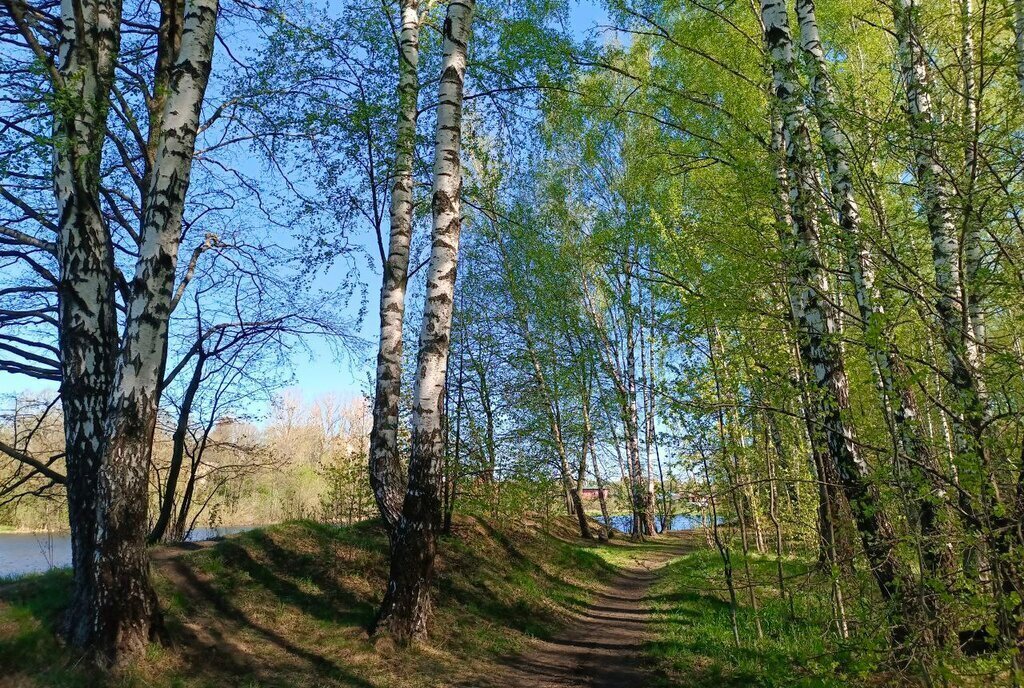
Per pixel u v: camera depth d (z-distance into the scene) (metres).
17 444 10.30
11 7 7.21
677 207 9.38
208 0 6.34
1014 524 3.96
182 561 7.62
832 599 5.75
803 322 5.68
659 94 9.66
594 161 14.80
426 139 9.71
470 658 6.98
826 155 5.13
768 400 6.11
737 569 8.66
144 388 5.75
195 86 6.20
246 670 5.88
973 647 4.83
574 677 6.63
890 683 4.32
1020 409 4.13
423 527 7.10
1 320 9.34
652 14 9.26
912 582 4.17
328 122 9.10
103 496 5.57
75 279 6.29
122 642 5.46
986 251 4.95
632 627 9.25
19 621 5.50
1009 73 4.88
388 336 8.55
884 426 5.27
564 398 13.52
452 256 7.48
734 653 6.73
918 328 5.07
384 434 8.28
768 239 5.60
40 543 11.28
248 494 17.00
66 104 6.03
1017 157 4.32
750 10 8.95
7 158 7.48
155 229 5.89
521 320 12.73
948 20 5.82
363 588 8.17
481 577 9.85
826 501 6.09
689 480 7.60
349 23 9.45
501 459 11.98
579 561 14.16
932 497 4.07
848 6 8.27
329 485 12.84
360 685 5.87
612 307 13.22
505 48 9.59
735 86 8.91
